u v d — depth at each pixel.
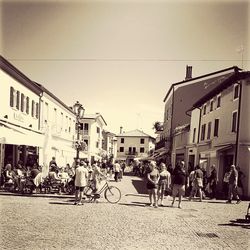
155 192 12.37
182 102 37.03
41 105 25.98
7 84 18.67
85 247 6.81
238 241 7.75
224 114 21.41
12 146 20.98
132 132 80.94
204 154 22.98
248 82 18.64
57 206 11.51
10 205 11.29
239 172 16.72
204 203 14.18
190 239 7.78
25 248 6.58
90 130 52.44
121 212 10.87
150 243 7.28
